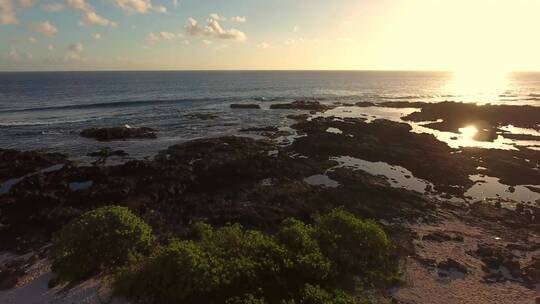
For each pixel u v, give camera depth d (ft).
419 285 50.75
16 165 104.12
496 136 151.84
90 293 46.85
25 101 253.65
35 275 53.62
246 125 169.27
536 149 128.98
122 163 110.22
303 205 76.38
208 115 189.98
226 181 89.56
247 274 44.04
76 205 77.82
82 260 49.39
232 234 50.90
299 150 121.08
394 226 69.00
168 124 170.50
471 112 192.13
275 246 48.98
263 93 338.75
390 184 92.07
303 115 191.11
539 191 89.92
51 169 105.50
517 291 50.19
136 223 53.72
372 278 50.62
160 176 90.27
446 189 88.63
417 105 240.53
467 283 51.65
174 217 72.84
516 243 64.03
